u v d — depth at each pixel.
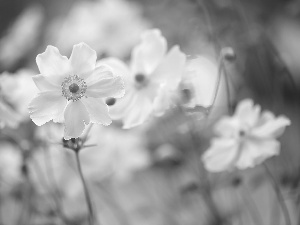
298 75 0.97
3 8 1.34
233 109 0.75
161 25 0.88
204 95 0.73
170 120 0.83
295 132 0.88
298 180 0.75
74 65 0.59
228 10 0.82
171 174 0.87
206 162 0.69
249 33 0.82
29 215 0.77
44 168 0.80
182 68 0.65
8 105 0.70
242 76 0.81
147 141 0.90
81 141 0.63
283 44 1.04
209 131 0.81
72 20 0.93
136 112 0.65
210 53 0.81
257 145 0.67
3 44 1.02
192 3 0.81
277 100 0.81
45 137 0.73
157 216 0.87
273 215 0.83
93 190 0.87
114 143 0.84
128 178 0.88
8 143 0.83
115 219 0.86
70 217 0.79
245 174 0.80
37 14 1.02
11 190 0.80
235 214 0.80
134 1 1.02
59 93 0.59
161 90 0.65
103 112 0.59
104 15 0.90
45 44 1.06
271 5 1.02
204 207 0.84
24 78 0.72
